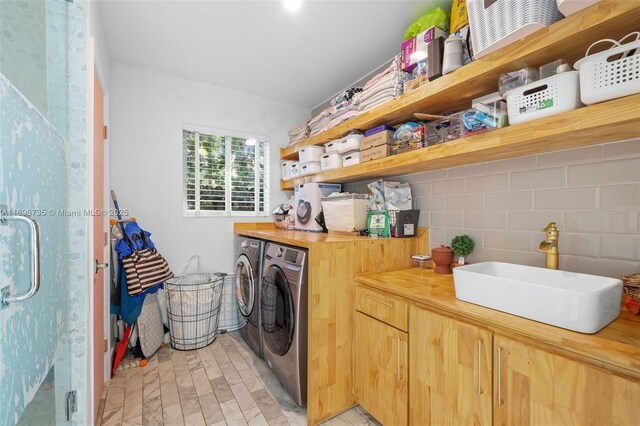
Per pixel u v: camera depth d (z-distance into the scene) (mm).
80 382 1227
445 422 1143
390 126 1886
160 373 2021
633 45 778
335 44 2047
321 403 1567
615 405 732
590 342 809
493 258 1572
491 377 999
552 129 979
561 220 1307
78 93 1254
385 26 1841
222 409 1652
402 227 1910
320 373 1569
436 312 1204
